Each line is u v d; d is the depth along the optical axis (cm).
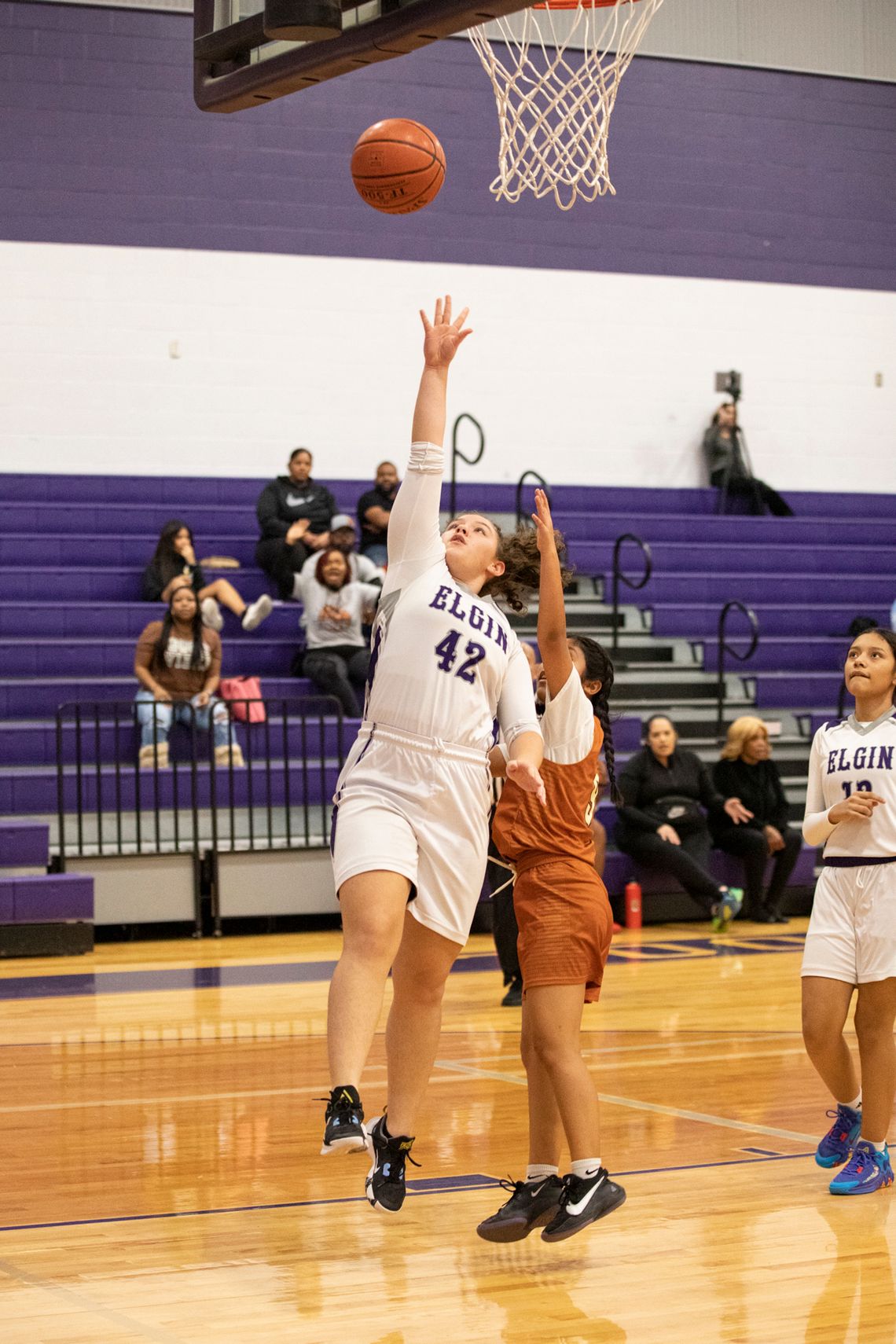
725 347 1852
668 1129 587
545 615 428
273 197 1677
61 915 1072
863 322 1911
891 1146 567
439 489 412
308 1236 453
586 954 427
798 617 1639
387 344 1712
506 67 944
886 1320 380
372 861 385
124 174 1627
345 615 1367
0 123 1591
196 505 1612
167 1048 749
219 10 654
